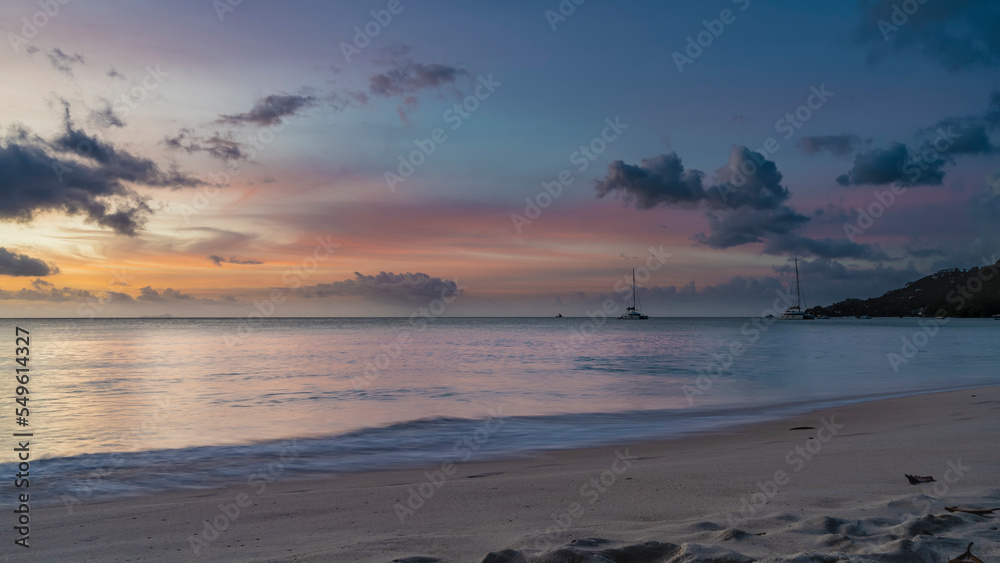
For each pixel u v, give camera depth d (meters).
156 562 4.91
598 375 28.45
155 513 6.87
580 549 4.02
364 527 5.97
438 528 5.78
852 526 4.93
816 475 7.88
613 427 14.77
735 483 7.60
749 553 4.29
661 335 83.25
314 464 10.70
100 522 6.47
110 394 21.03
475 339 70.12
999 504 5.64
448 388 23.16
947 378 27.00
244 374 28.22
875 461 8.74
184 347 51.25
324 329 112.06
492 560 4.02
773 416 16.44
